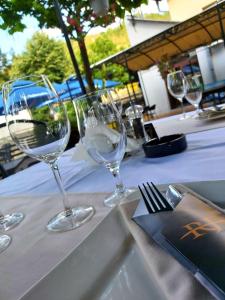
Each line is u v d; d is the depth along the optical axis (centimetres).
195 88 134
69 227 40
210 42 759
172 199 37
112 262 31
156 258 28
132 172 64
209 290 21
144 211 36
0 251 40
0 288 30
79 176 75
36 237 41
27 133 50
